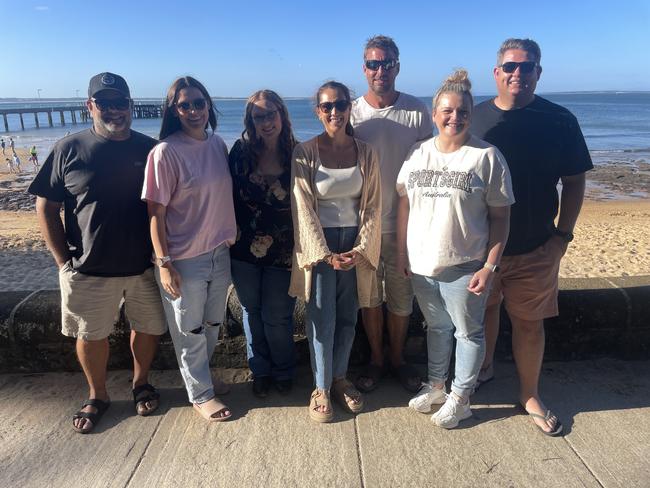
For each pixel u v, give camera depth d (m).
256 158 2.85
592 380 3.26
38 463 2.54
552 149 2.75
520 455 2.58
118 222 2.70
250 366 3.23
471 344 2.74
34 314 3.29
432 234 2.67
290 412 2.97
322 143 2.81
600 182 20.44
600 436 2.72
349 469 2.49
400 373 3.25
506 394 3.13
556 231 2.93
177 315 2.81
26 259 9.38
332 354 2.94
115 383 3.28
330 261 2.71
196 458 2.57
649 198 17.28
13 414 2.95
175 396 3.14
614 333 3.43
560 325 3.41
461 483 2.39
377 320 3.22
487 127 2.87
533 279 2.83
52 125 71.62
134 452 2.62
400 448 2.64
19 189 18.89
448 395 2.97
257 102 2.76
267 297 3.04
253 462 2.54
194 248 2.76
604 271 8.52
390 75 3.07
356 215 2.83
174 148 2.68
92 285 2.76
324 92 2.65
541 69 2.78
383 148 3.14
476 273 2.64
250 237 2.93
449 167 2.62
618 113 81.56
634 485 2.37
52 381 3.31
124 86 2.65
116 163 2.67
